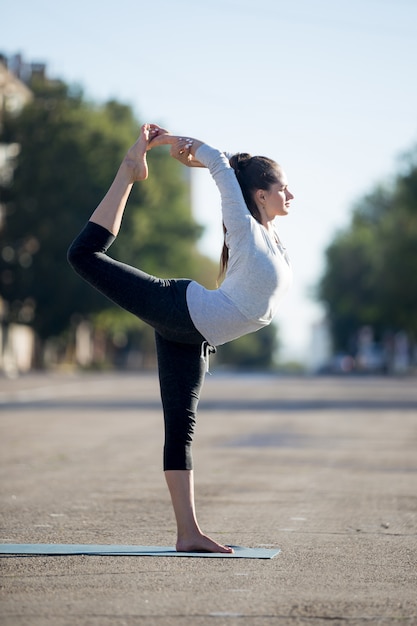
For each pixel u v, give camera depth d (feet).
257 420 94.43
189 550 26.30
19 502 37.93
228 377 300.40
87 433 77.56
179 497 26.13
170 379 25.39
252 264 24.22
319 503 38.37
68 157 267.59
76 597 21.07
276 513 35.47
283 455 59.98
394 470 51.34
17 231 265.13
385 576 23.84
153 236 308.60
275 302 24.54
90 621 19.06
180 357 25.29
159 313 24.13
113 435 75.61
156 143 25.50
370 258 336.29
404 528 32.07
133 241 274.77
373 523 33.14
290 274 24.95
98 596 21.17
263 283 24.25
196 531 26.35
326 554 26.94
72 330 281.95
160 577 23.13
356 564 25.44
